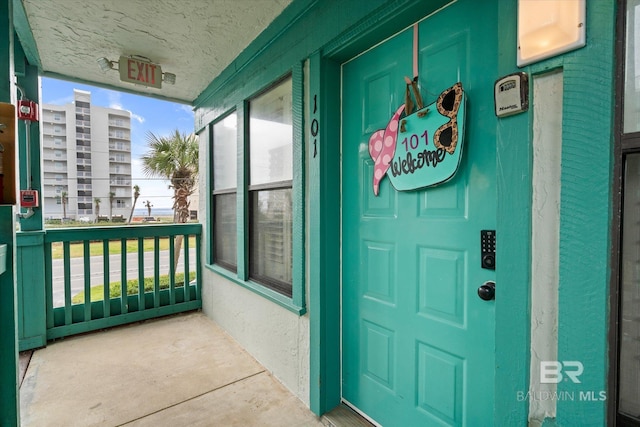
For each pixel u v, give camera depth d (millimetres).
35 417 1867
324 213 1834
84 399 2045
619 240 786
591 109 795
